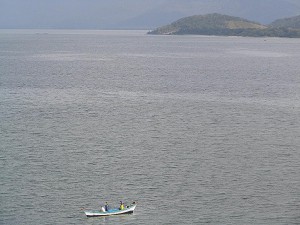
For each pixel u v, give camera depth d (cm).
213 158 15888
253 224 11631
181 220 11788
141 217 11938
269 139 18238
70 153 16175
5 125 19588
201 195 13012
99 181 13812
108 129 19250
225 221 11756
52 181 13750
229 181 13938
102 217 11969
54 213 12038
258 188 13500
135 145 17162
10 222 11550
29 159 15525
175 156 16012
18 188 13262
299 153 16575
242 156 16138
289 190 13412
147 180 13925
